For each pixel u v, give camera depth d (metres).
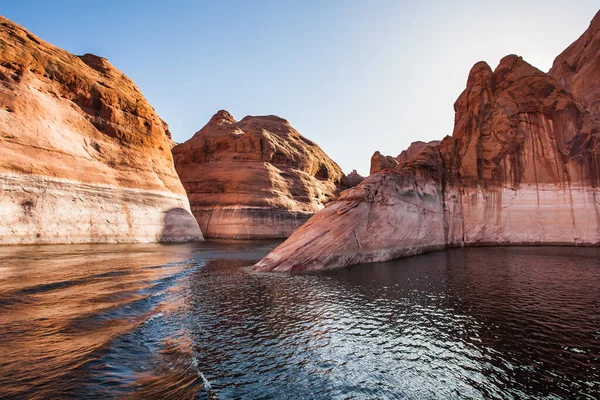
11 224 26.28
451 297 12.66
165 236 43.03
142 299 11.73
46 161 30.45
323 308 11.13
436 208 33.81
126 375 6.08
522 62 44.78
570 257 25.75
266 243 47.03
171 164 52.38
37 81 33.50
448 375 6.43
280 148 79.38
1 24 32.97
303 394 5.70
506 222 38.53
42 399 4.95
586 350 7.62
